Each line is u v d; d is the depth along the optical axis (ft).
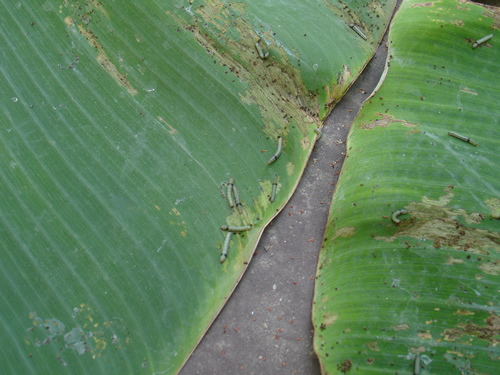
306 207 1.59
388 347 1.30
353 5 1.79
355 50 1.73
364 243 1.40
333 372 1.30
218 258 1.44
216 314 1.40
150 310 1.37
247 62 1.62
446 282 1.34
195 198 1.48
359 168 1.48
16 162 1.42
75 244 1.38
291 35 1.68
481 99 1.56
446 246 1.37
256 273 1.49
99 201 1.42
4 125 1.44
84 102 1.50
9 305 1.32
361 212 1.43
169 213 1.45
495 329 1.29
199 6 1.62
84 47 1.53
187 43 1.59
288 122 1.61
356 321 1.33
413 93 1.56
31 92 1.48
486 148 1.49
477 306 1.31
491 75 1.59
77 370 1.31
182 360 1.36
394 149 1.49
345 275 1.39
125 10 1.56
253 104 1.60
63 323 1.33
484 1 2.00
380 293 1.35
